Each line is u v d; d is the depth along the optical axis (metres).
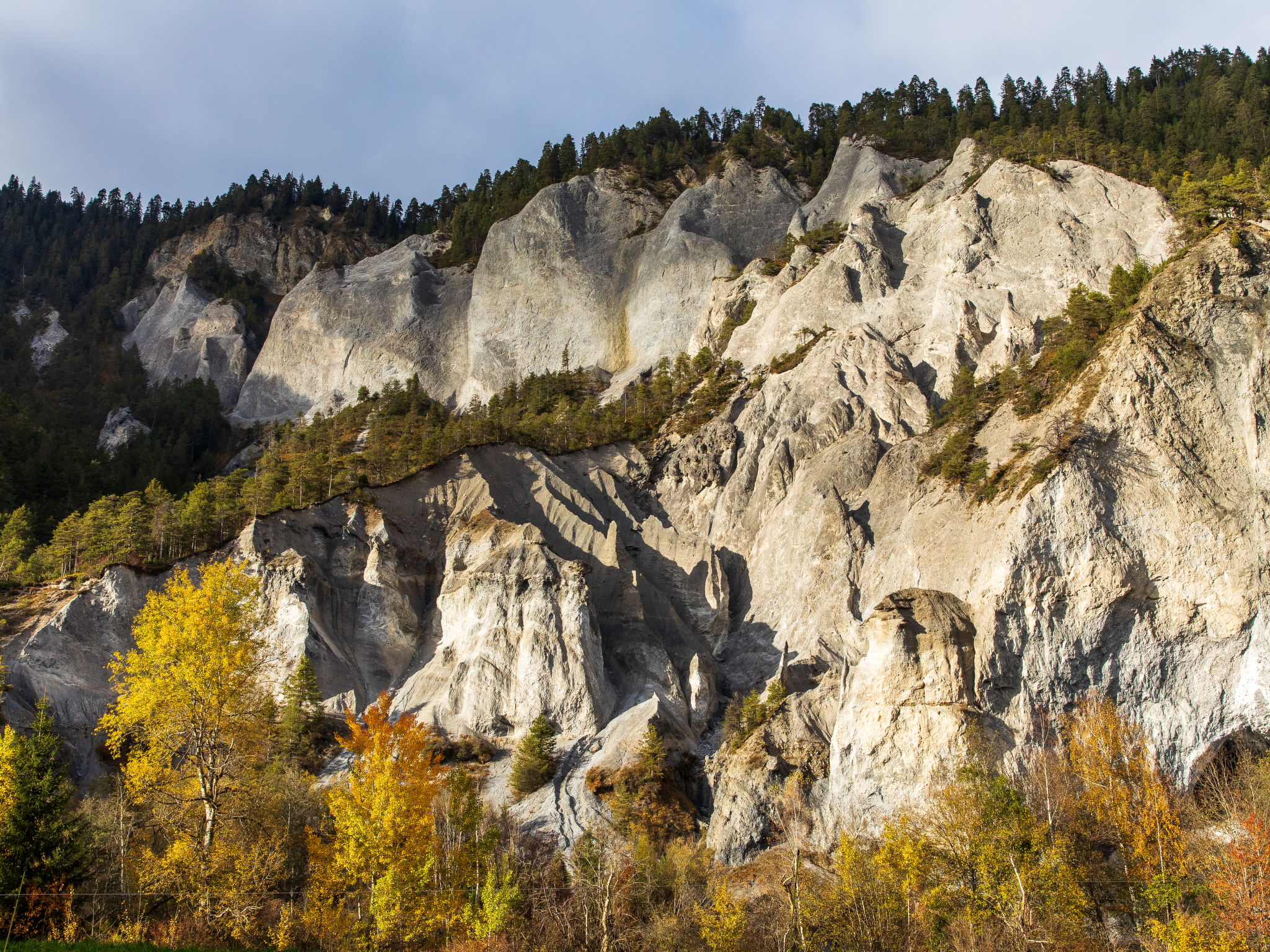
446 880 42.06
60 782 44.00
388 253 181.00
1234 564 62.56
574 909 49.09
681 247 142.12
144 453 131.12
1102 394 69.31
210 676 38.00
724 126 182.75
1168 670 62.81
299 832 52.59
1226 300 69.81
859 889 48.41
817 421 97.56
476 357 148.88
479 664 77.19
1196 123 124.19
